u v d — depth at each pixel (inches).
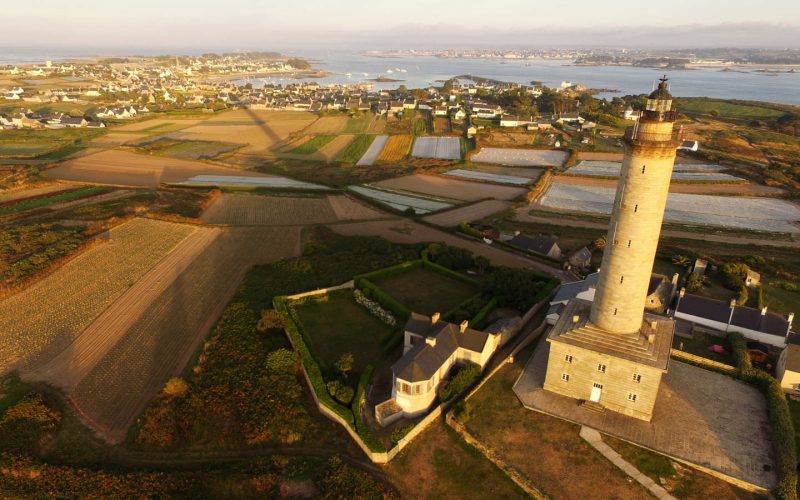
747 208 5137.8
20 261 3122.5
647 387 1814.7
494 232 4087.1
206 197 4901.6
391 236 4042.8
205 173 6176.2
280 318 2529.5
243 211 4603.8
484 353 2162.9
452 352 2124.8
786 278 3309.5
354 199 5108.3
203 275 3169.3
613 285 1808.6
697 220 4741.6
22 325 2544.3
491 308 2719.0
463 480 1648.6
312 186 5639.8
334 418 1925.4
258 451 1801.2
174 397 1988.2
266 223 4284.0
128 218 4121.6
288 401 1999.3
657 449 1724.9
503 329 2358.5
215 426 1882.4
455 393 2006.6
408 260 3378.4
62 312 2677.2
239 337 2410.2
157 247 3607.3
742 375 2117.4
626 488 1582.2
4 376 2144.4
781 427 1766.7
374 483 1630.2
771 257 3769.7
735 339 2393.0
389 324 2593.5
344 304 2817.4
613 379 1870.1
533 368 2192.4
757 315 2501.2
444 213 4712.1
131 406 1987.0
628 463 1674.5
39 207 4434.1
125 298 2842.0
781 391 1985.7
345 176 6240.2
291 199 5044.3
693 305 2637.8
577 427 1835.6
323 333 2508.6
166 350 2342.5
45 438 1811.0
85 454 1758.1
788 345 2145.7
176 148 7687.0
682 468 1653.5
